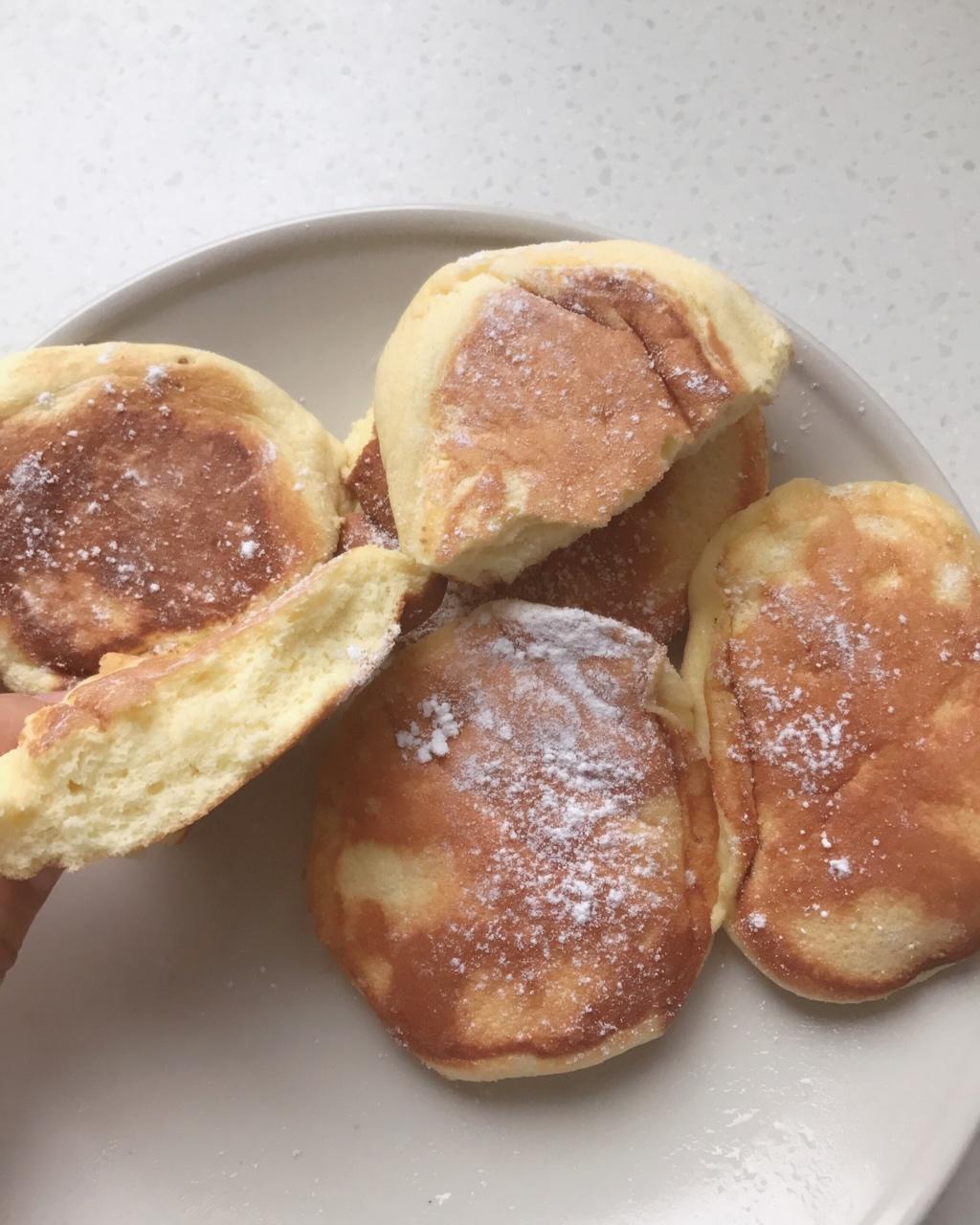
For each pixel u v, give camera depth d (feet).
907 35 0.94
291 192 0.92
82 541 0.74
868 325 0.90
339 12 0.94
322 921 0.77
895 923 0.75
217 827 0.80
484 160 0.92
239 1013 0.78
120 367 0.75
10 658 0.75
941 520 0.78
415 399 0.72
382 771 0.76
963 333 0.90
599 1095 0.78
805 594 0.77
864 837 0.75
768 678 0.77
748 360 0.73
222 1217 0.76
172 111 0.93
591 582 0.79
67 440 0.74
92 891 0.79
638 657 0.75
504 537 0.70
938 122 0.92
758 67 0.93
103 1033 0.78
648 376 0.71
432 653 0.76
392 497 0.73
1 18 0.94
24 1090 0.77
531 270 0.73
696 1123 0.77
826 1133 0.77
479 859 0.74
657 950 0.74
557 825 0.74
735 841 0.77
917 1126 0.76
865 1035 0.78
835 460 0.81
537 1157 0.77
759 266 0.90
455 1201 0.77
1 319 0.91
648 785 0.75
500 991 0.74
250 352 0.82
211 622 0.74
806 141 0.92
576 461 0.70
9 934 0.72
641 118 0.93
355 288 0.82
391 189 0.92
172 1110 0.77
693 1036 0.78
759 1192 0.76
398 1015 0.75
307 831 0.80
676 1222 0.76
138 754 0.63
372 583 0.68
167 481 0.75
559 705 0.75
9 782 0.61
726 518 0.80
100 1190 0.76
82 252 0.91
